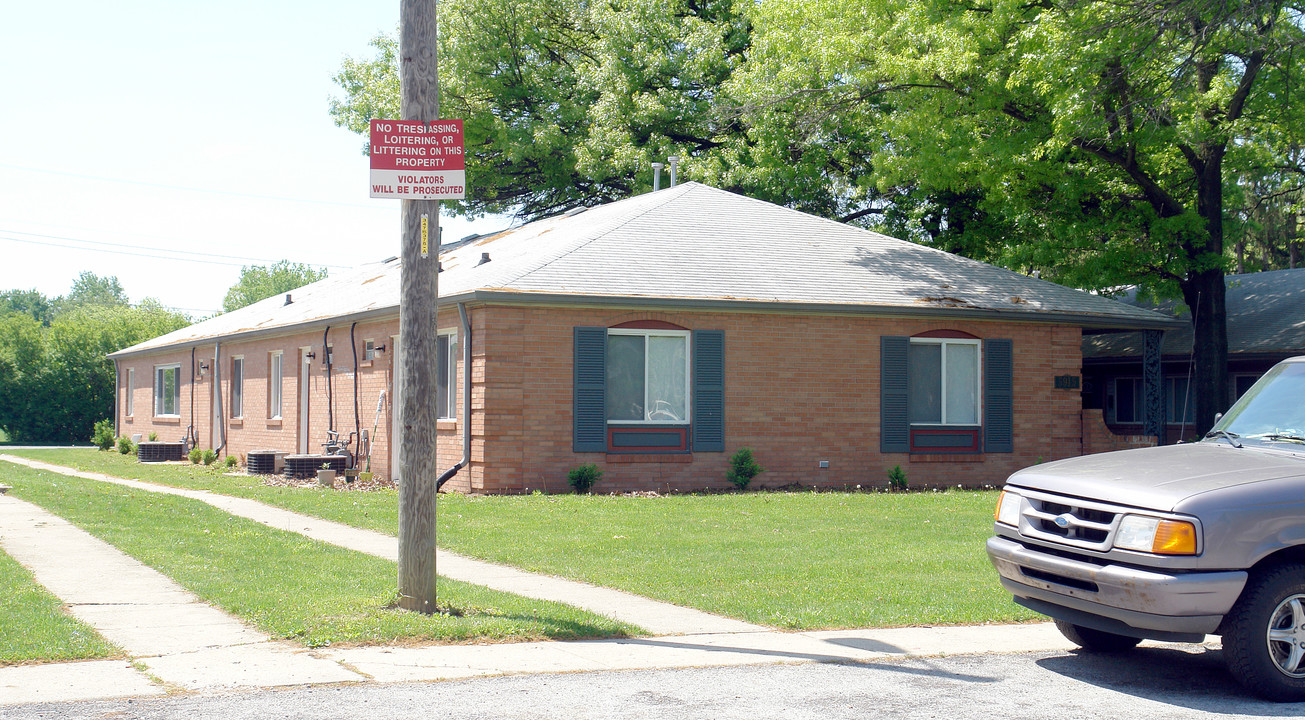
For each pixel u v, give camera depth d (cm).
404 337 829
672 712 576
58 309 13238
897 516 1478
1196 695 641
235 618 807
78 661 672
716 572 1045
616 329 1791
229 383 2839
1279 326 2506
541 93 3541
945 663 713
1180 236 2273
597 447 1766
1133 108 2105
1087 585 653
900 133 2348
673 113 3306
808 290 1906
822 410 1903
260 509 1572
